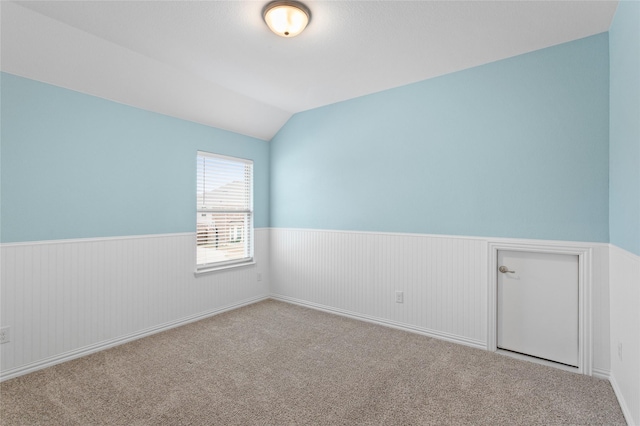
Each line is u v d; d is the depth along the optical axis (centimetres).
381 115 354
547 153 262
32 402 208
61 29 231
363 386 227
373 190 360
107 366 257
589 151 245
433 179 319
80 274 279
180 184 357
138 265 319
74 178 277
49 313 261
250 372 247
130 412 198
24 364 246
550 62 260
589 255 244
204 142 381
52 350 261
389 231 348
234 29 235
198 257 379
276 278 455
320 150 406
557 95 257
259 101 386
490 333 287
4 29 220
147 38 247
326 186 401
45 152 261
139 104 318
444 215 312
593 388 224
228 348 291
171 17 220
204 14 216
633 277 182
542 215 264
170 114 346
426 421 190
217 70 304
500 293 288
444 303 312
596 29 236
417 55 274
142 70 288
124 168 310
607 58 238
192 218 368
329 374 244
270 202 461
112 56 266
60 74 262
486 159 289
